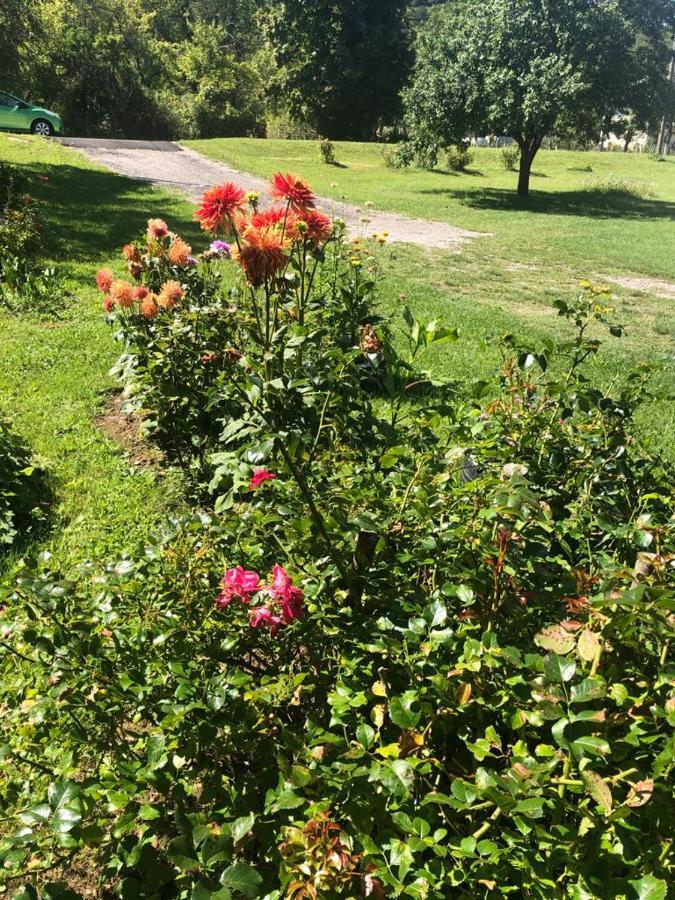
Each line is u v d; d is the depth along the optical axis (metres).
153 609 2.04
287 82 46.22
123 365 4.64
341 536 2.07
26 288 8.00
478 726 1.70
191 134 44.66
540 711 1.50
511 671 1.72
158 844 1.75
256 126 46.69
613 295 11.79
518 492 1.81
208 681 1.79
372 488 2.33
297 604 1.83
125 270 5.30
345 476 2.35
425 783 1.65
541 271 13.36
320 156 33.78
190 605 2.01
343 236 5.55
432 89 25.17
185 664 1.87
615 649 1.66
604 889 1.31
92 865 2.06
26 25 21.77
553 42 24.16
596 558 2.09
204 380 4.23
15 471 4.17
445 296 10.52
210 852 1.36
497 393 3.17
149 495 4.27
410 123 26.36
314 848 1.39
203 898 1.29
